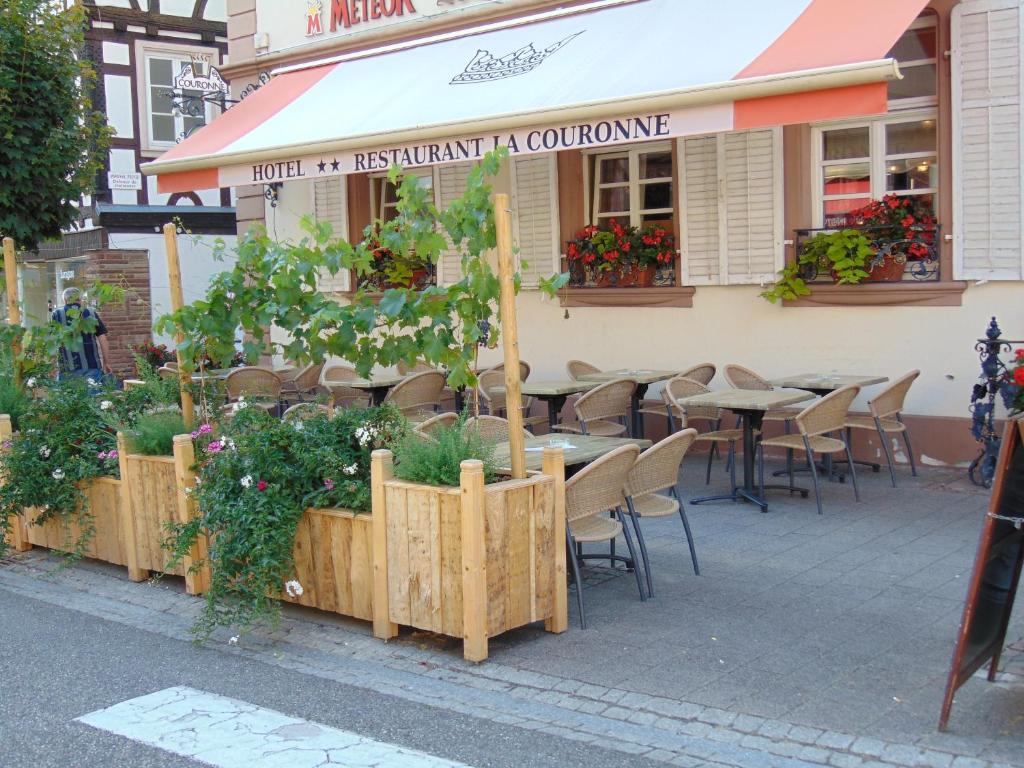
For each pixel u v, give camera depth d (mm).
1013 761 3980
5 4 10656
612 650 5324
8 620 6340
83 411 7465
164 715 4793
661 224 10812
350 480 5773
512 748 4312
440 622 5371
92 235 19484
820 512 7840
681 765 4105
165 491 6703
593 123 8672
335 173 10508
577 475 5629
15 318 8789
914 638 5305
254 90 13602
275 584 5770
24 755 4430
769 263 9781
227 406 7766
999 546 4305
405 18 12312
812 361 9633
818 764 4051
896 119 9234
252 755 4340
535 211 11438
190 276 19328
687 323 10383
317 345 6219
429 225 5852
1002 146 8484
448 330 5930
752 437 8477
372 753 4309
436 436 6133
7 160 10750
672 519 7906
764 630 5508
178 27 19844
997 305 8648
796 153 9617
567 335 11258
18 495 7301
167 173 11859
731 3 9414
